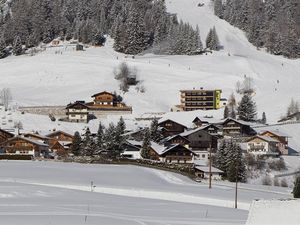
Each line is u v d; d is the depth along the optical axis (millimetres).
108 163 101688
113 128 110500
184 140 120812
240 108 148375
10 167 91500
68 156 110750
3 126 140500
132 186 76438
